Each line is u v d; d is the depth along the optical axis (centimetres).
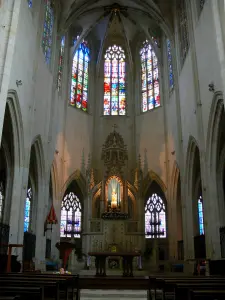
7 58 1612
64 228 3139
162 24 3017
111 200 2942
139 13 3312
